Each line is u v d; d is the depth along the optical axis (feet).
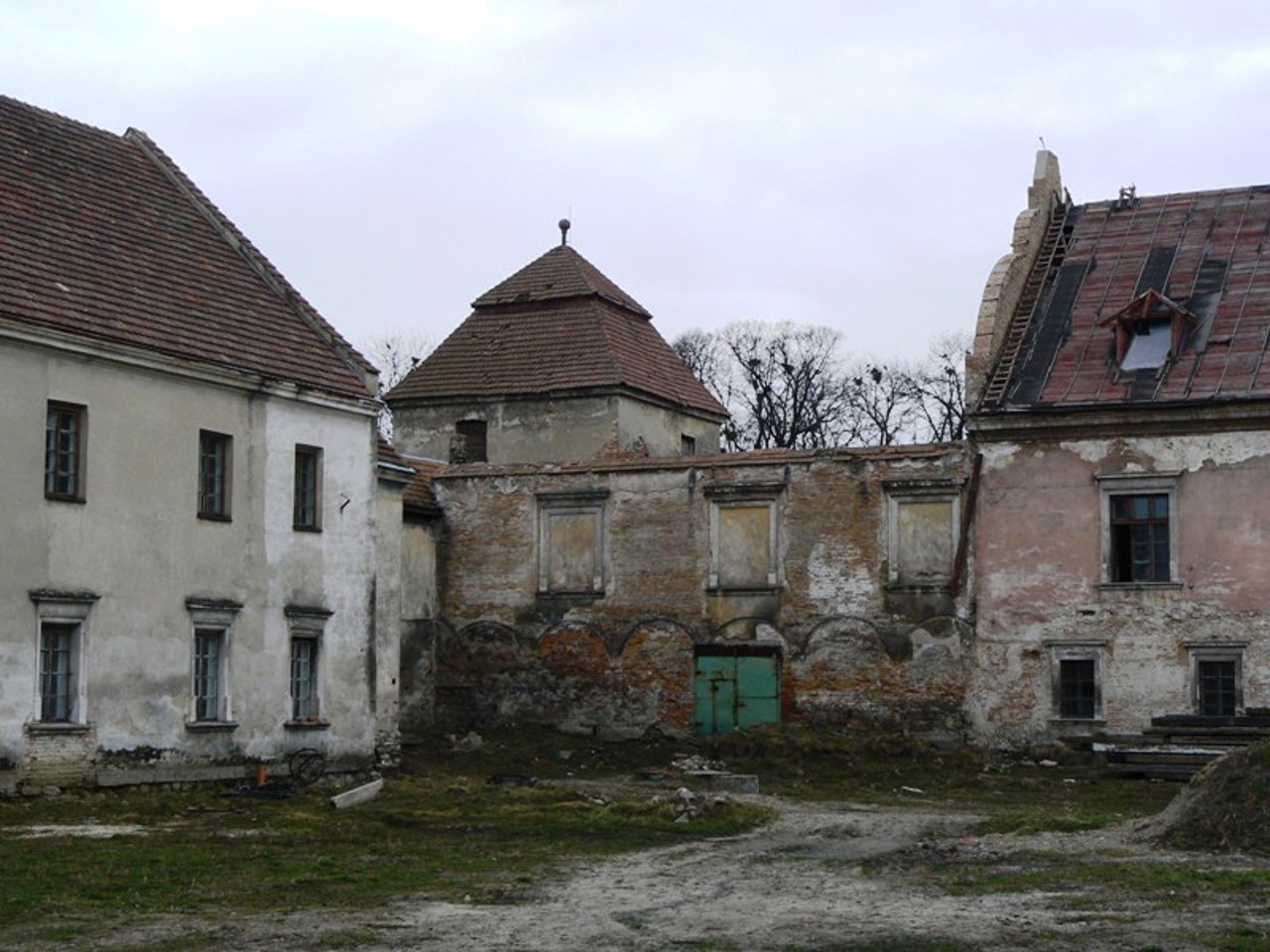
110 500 91.91
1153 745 114.11
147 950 48.29
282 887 60.03
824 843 75.25
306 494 106.73
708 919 53.93
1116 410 118.01
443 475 139.13
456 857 69.10
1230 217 133.39
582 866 66.85
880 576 125.29
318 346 109.91
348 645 108.37
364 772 108.58
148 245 103.35
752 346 256.32
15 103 103.81
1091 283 130.62
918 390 249.75
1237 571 115.14
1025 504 121.39
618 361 155.33
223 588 98.89
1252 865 65.77
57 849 69.26
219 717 98.53
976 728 121.08
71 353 90.02
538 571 135.54
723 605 129.70
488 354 160.35
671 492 132.16
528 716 134.72
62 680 89.45
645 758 123.44
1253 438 115.55
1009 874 64.23
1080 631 118.93
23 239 93.45
